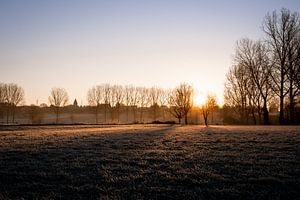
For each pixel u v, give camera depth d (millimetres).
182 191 10234
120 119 151375
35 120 118750
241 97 83500
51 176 12570
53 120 142500
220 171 13055
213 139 25922
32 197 9938
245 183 11156
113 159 16234
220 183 11203
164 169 13648
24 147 21594
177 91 93375
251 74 73938
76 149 20469
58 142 24969
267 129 39719
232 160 15484
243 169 13422
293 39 65562
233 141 24062
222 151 18672
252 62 73625
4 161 16047
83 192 10344
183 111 92875
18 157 17219
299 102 69438
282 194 9828
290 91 66250
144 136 30500
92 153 18422
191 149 19828
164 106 143500
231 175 12367
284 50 66312
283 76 66438
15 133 37938
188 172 12875
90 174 12844
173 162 15133
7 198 9766
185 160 15633
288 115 73188
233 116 94000
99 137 29734
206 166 14102
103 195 9945
